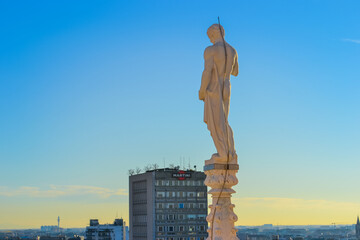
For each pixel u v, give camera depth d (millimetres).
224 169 30406
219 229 30266
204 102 31172
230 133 30781
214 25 31750
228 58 30906
